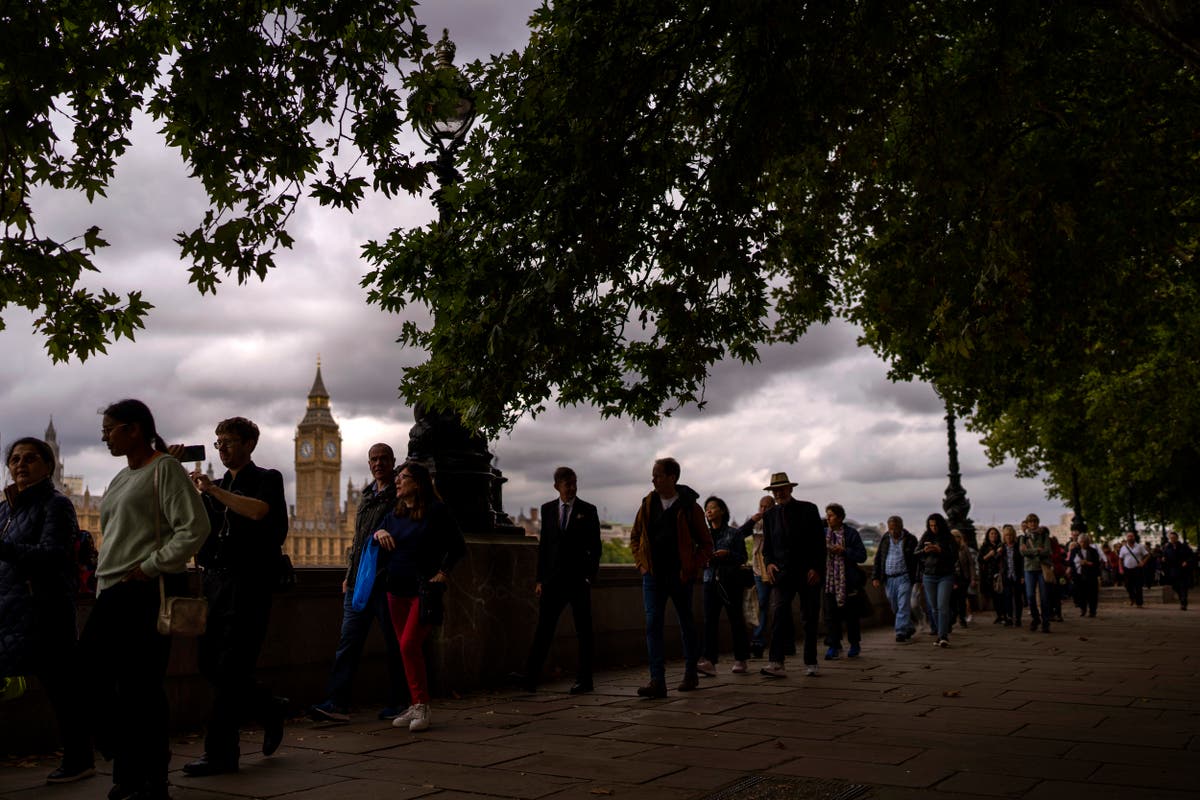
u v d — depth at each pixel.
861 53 8.05
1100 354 15.56
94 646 5.05
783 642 11.28
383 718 8.47
